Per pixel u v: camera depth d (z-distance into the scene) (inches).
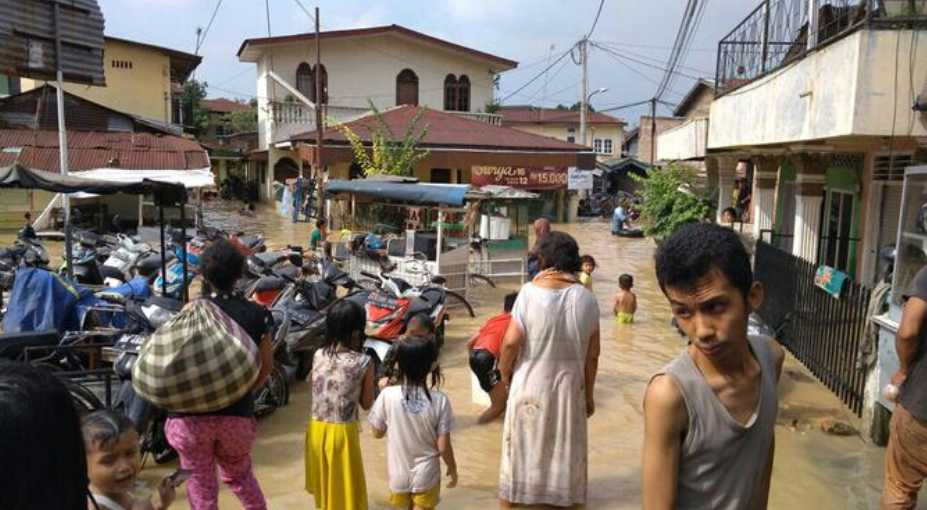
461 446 228.4
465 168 1052.5
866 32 274.2
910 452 148.7
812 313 301.4
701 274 73.7
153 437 207.2
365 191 480.1
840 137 309.4
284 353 272.8
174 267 385.4
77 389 203.0
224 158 1551.4
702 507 78.7
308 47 1293.1
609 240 895.7
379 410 169.5
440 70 1373.0
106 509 102.0
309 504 189.3
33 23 340.8
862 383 244.1
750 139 416.5
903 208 207.3
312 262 466.6
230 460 154.3
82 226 718.5
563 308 174.6
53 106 869.8
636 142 2047.2
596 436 237.1
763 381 80.7
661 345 360.5
